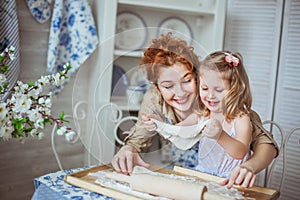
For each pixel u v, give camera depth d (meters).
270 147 1.46
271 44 2.36
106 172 1.33
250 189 1.30
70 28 2.01
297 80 2.28
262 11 2.38
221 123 1.25
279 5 2.32
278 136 2.34
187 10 2.26
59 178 1.35
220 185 1.29
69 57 2.04
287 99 2.32
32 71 1.98
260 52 2.39
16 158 1.95
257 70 2.40
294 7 2.28
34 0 1.89
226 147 1.40
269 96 2.37
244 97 1.54
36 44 1.98
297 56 2.27
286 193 2.31
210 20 2.40
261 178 2.34
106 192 1.20
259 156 1.40
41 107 1.11
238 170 1.27
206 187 1.14
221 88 1.21
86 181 1.27
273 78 2.36
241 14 2.44
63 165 2.14
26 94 1.11
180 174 1.42
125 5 2.22
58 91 2.03
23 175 1.99
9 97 1.77
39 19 1.94
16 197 1.97
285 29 2.31
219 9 2.31
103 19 2.04
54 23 1.92
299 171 2.28
